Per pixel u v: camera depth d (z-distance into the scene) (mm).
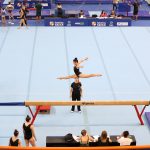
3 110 15859
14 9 31828
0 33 25547
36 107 15648
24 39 24359
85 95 17094
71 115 15641
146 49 22906
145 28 27438
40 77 18922
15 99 16641
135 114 15797
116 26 27719
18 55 21656
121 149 6660
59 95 17094
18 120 15078
